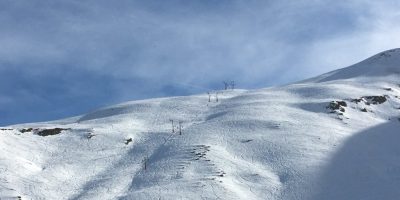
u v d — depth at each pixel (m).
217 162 56.94
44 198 52.69
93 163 62.81
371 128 68.38
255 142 63.03
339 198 49.19
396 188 50.66
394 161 57.97
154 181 53.88
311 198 49.38
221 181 51.75
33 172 58.94
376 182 52.25
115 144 68.81
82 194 53.47
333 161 56.78
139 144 69.00
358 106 76.94
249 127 68.62
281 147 60.94
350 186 51.56
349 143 61.91
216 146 62.09
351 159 57.41
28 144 67.62
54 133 72.62
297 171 54.69
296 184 52.00
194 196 48.56
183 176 53.78
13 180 55.38
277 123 69.12
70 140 70.25
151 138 70.50
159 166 58.09
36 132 71.88
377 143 63.09
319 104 76.44
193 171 55.06
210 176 53.22
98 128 74.31
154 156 63.44
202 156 58.50
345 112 74.00
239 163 57.38
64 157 64.75
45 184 55.88
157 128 75.38
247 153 60.34
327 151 59.44
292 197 49.59
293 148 60.41
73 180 57.84
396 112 77.50
